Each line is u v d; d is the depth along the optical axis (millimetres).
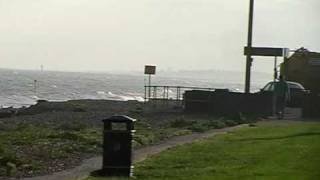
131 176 26938
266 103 66750
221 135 45094
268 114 66125
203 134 46688
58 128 49125
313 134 44375
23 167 29172
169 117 62781
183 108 71875
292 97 73750
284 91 66062
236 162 30422
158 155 33656
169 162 30859
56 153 33719
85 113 69750
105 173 27391
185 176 26594
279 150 34625
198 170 28125
